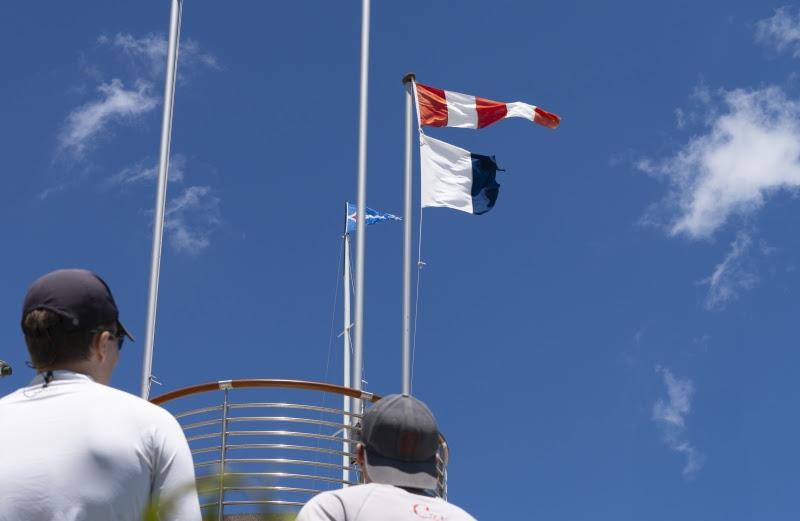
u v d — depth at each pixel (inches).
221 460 314.7
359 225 556.4
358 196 568.7
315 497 123.6
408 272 567.8
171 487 110.3
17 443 109.1
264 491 94.1
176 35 573.9
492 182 639.1
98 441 108.7
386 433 129.1
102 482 107.6
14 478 106.7
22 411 112.6
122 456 108.7
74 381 115.6
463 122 654.5
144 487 109.9
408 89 641.0
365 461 131.2
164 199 531.8
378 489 124.9
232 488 93.6
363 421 134.0
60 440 108.9
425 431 130.1
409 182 610.2
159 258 514.0
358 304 533.6
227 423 320.8
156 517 104.2
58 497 106.3
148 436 111.9
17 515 105.7
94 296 119.3
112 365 122.7
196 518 104.3
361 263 537.0
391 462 128.9
